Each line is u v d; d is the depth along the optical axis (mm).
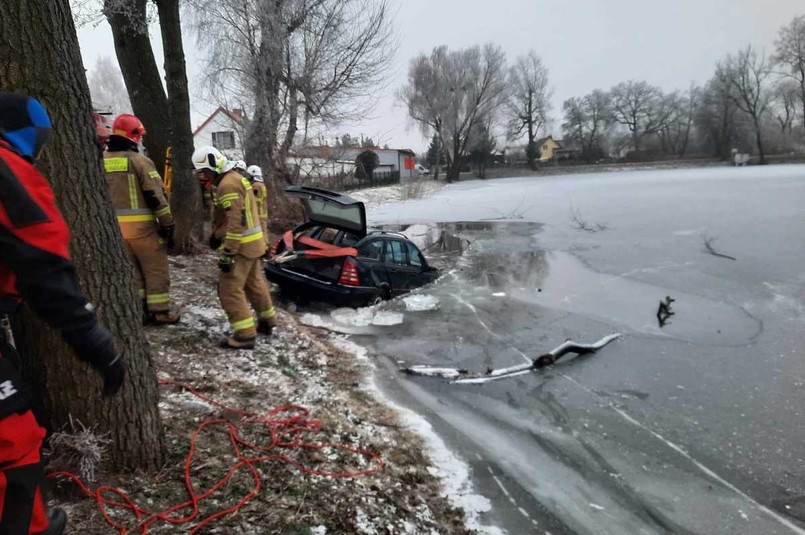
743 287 9984
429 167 76188
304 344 6457
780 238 14148
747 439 4844
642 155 81062
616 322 8195
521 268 12148
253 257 5754
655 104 81875
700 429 5023
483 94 62781
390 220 22578
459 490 3984
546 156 100625
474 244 15695
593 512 3838
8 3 2459
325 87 18469
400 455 4293
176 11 9312
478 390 5840
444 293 9805
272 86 17234
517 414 5309
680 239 14867
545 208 24266
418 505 3637
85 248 2672
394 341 7305
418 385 5918
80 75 2721
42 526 1838
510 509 3812
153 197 5539
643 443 4785
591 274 11445
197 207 10664
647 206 22562
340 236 9125
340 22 17953
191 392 4480
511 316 8469
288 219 16547
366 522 3217
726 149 73938
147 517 2799
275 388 5047
